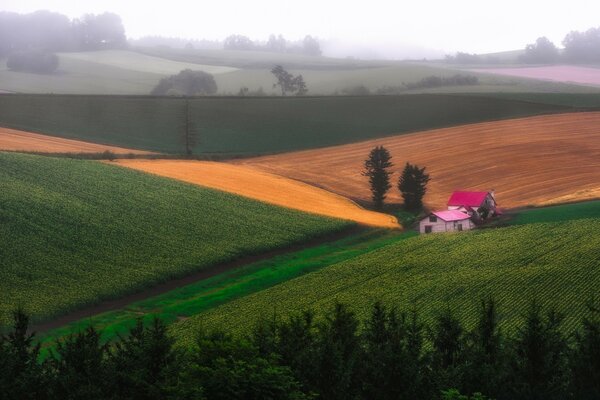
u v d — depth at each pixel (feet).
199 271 221.25
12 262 208.85
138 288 203.31
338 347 89.81
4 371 86.17
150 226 249.55
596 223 244.22
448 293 179.22
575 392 91.50
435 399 85.61
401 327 103.35
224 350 80.48
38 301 187.11
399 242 245.45
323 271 214.48
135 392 83.46
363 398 87.25
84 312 187.93
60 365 89.04
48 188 270.46
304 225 268.41
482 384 88.69
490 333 101.50
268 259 237.04
